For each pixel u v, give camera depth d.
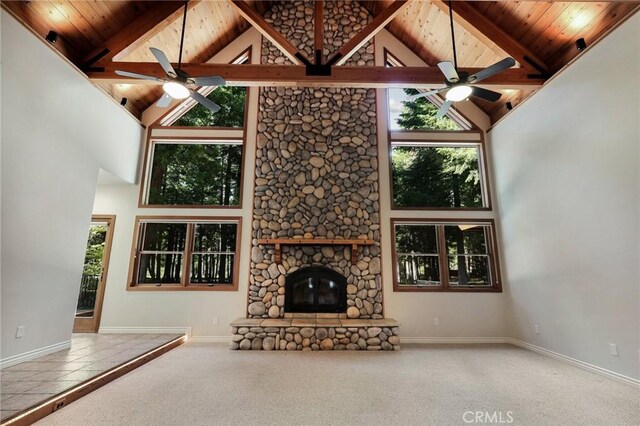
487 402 2.87
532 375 3.62
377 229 5.79
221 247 5.82
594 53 3.73
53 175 3.97
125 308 5.46
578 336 3.94
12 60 3.42
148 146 6.07
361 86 4.83
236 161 6.28
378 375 3.61
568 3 3.99
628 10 3.50
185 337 5.29
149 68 4.69
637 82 3.21
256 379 3.46
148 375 3.57
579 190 3.93
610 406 2.79
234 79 4.74
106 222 5.77
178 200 6.06
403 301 5.55
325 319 5.30
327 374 3.64
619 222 3.38
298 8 6.61
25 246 3.60
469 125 6.33
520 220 5.14
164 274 5.70
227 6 5.75
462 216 5.85
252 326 4.87
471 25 4.84
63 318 4.16
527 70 4.65
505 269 5.56
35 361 3.65
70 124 4.25
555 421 2.53
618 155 3.40
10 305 3.43
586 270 3.82
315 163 6.01
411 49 6.51
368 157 6.07
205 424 2.47
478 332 5.44
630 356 3.26
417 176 6.22
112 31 4.68
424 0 5.43
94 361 3.67
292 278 5.55
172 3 4.84
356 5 6.65
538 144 4.71
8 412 2.37
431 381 3.41
